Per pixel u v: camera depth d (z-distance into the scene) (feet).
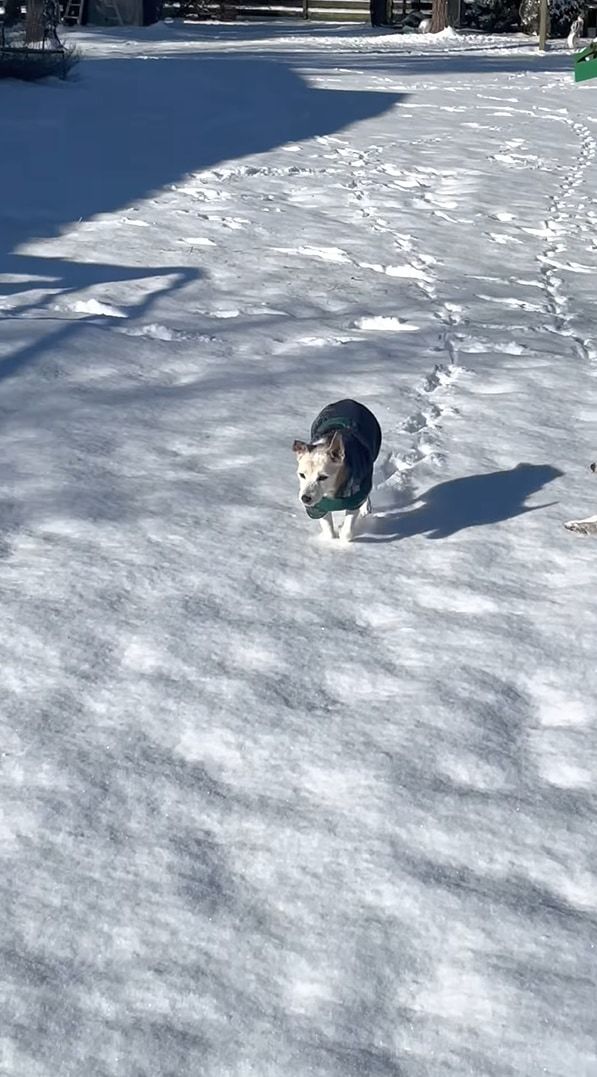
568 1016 12.80
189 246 32.17
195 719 15.47
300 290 28.73
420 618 17.10
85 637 16.60
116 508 19.13
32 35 57.31
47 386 22.74
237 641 16.61
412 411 22.11
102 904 13.61
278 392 22.80
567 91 67.05
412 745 15.20
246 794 14.65
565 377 23.79
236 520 18.93
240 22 118.32
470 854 14.07
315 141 48.93
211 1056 12.57
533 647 16.61
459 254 32.89
